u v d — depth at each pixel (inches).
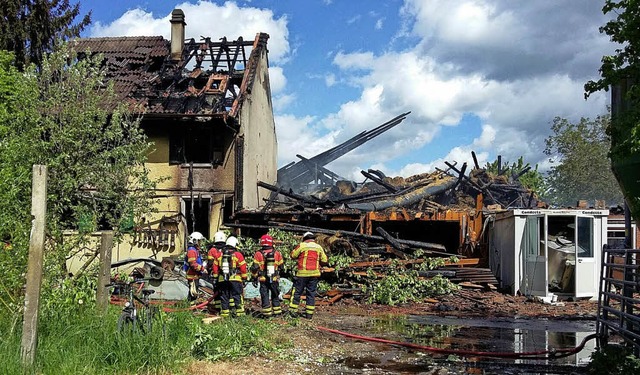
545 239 654.5
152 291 352.2
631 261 344.5
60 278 397.7
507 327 494.0
